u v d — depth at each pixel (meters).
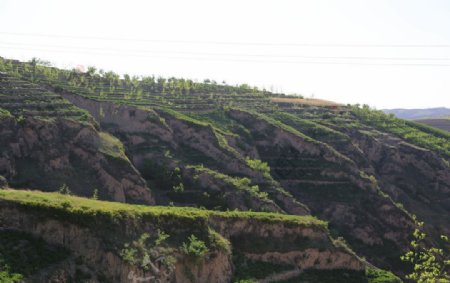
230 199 110.81
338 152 153.38
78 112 119.00
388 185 155.00
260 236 87.75
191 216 78.44
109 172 104.62
